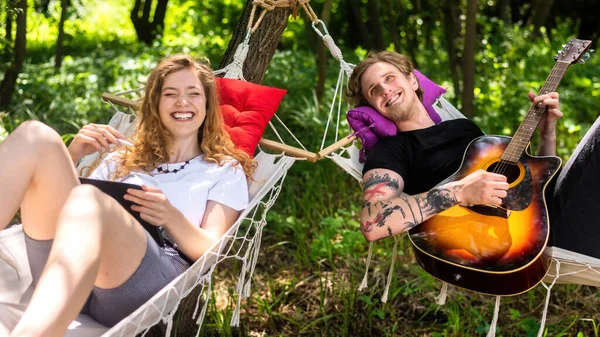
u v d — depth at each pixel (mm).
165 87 2594
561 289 3533
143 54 7172
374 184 2764
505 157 2746
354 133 3000
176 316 3072
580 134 5164
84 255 1901
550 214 2621
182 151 2658
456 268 2447
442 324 3260
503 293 2434
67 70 6504
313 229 4055
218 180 2605
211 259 2404
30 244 2275
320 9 10039
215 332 3201
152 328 2932
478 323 3232
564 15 10016
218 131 2689
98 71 6359
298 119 4926
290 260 3859
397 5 7500
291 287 3508
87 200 2008
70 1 6750
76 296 1854
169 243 2506
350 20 9438
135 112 2979
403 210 2596
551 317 3320
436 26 7977
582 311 3367
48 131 2197
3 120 4727
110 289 2145
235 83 3012
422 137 2932
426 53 7680
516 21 9805
